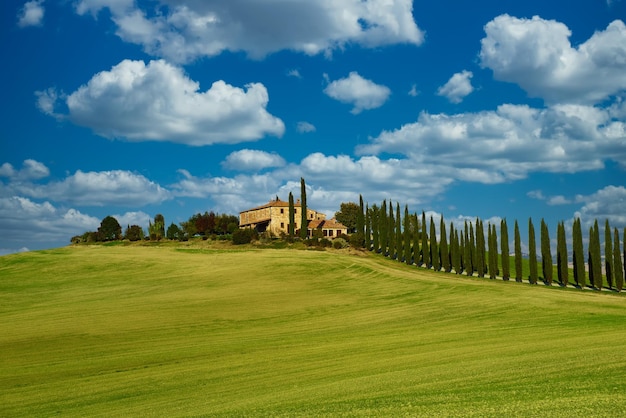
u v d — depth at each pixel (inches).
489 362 1047.0
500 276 4015.8
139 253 4776.1
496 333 1596.9
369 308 2448.3
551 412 618.5
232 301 2733.8
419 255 4552.2
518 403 672.4
